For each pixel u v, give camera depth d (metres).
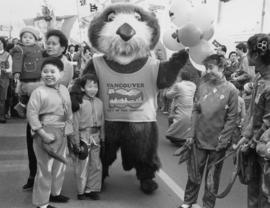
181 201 5.80
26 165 7.23
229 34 13.53
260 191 4.25
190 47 5.42
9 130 10.09
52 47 5.82
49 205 5.35
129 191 6.12
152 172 5.98
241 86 9.35
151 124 5.74
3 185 6.24
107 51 5.57
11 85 11.34
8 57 10.78
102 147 5.89
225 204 5.75
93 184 5.75
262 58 4.11
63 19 13.91
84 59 12.32
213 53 5.38
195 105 5.22
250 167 4.34
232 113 5.00
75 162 5.70
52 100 5.16
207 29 5.29
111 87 5.67
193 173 5.20
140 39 5.48
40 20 12.45
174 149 8.70
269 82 4.12
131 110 5.65
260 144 4.03
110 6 5.72
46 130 5.16
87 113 5.57
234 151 4.69
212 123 5.04
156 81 5.70
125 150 5.87
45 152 5.21
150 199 5.84
